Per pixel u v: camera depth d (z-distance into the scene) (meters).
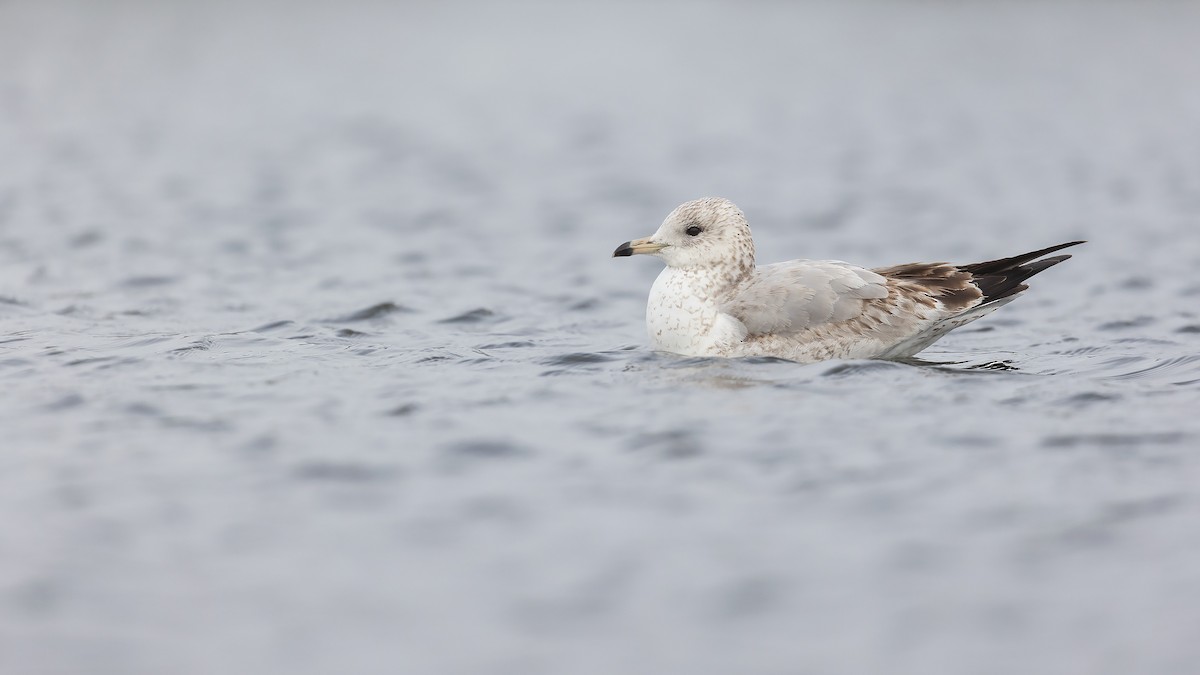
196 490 10.88
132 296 19.70
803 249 24.95
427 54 52.41
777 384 13.83
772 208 28.78
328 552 9.76
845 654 8.41
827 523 10.15
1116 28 56.03
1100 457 11.39
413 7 64.06
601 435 12.15
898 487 10.80
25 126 37.31
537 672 8.29
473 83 46.56
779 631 8.69
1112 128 37.59
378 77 47.53
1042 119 39.31
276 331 17.08
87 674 8.23
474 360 15.26
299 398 13.41
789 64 50.31
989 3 63.19
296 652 8.49
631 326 18.16
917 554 9.62
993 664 8.28
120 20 58.31
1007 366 15.02
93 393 13.55
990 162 33.47
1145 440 11.80
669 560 9.60
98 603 9.04
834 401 13.15
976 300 15.05
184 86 44.81
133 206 27.72
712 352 15.20
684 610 8.94
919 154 34.84
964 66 49.03
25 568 9.48
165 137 36.44
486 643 8.59
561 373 14.58
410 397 13.45
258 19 59.84
